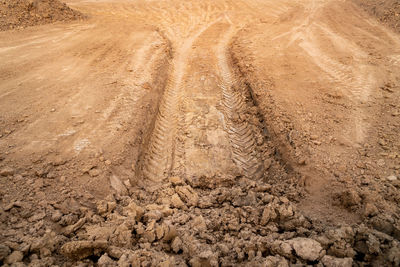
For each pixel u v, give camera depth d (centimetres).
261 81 836
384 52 936
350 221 397
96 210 441
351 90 741
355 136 578
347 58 927
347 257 318
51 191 446
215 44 1238
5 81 754
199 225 409
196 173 589
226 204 462
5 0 1184
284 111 688
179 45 1231
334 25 1269
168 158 636
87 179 487
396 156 501
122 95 745
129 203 446
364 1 1482
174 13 1673
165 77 932
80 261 339
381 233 333
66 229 386
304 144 574
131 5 1803
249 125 735
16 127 579
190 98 840
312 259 316
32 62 877
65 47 1015
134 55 995
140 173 575
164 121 753
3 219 377
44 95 704
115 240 369
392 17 1202
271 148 637
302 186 497
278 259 322
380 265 307
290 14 1512
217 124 738
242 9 1714
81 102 693
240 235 388
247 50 1079
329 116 648
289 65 919
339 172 493
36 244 336
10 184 437
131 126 633
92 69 867
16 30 1134
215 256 338
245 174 599
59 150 532
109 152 551
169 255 362
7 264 308
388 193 420
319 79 814
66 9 1344
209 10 1723
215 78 949
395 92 707
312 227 394
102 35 1168
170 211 450
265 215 404
